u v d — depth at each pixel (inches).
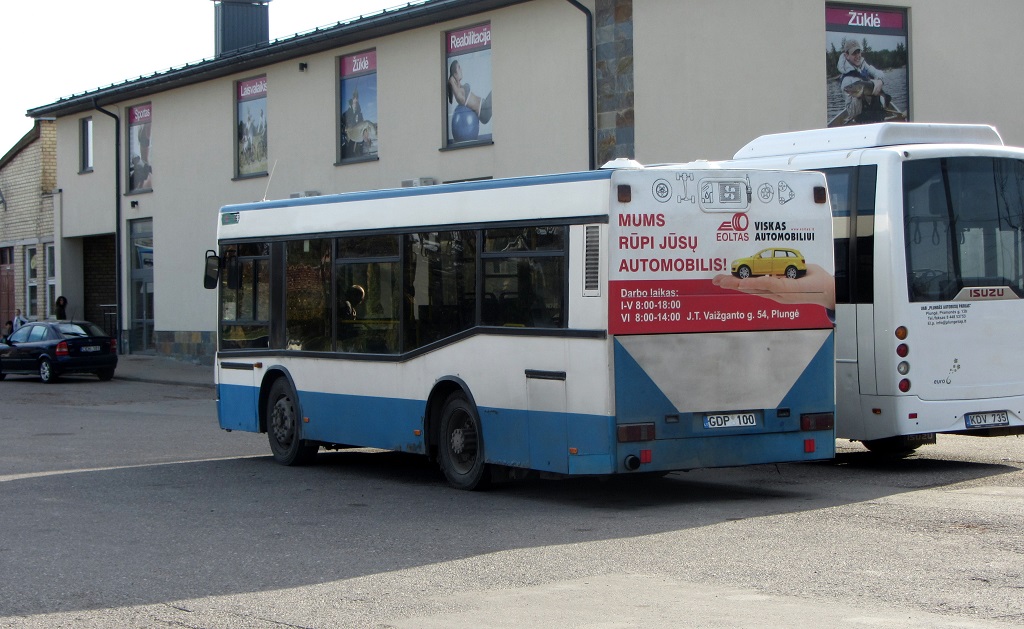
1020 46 979.3
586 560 327.9
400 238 486.9
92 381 1244.5
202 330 1373.0
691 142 889.5
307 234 540.7
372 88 1135.0
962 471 496.1
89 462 582.2
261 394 574.2
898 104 937.5
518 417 431.5
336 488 483.2
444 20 1044.5
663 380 405.7
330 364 527.5
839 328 498.0
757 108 891.4
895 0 929.5
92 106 1508.4
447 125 1057.5
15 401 1004.6
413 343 481.1
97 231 1552.7
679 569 313.0
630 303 400.5
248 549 354.0
